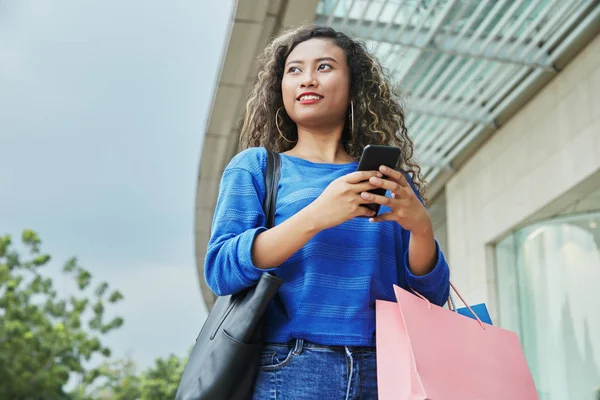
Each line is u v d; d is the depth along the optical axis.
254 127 2.14
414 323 1.52
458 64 8.50
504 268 9.41
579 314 7.96
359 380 1.56
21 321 26.72
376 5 7.29
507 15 7.30
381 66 2.09
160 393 38.62
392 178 1.53
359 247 1.66
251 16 7.03
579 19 7.68
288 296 1.61
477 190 10.08
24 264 28.80
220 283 1.60
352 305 1.61
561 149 8.16
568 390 7.95
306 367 1.56
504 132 9.45
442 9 7.34
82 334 28.78
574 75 7.99
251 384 1.59
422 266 1.68
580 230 8.10
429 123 9.43
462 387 1.49
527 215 8.78
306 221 1.51
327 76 1.87
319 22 7.35
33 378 26.23
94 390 35.62
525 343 8.75
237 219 1.67
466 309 1.79
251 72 7.86
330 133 1.91
